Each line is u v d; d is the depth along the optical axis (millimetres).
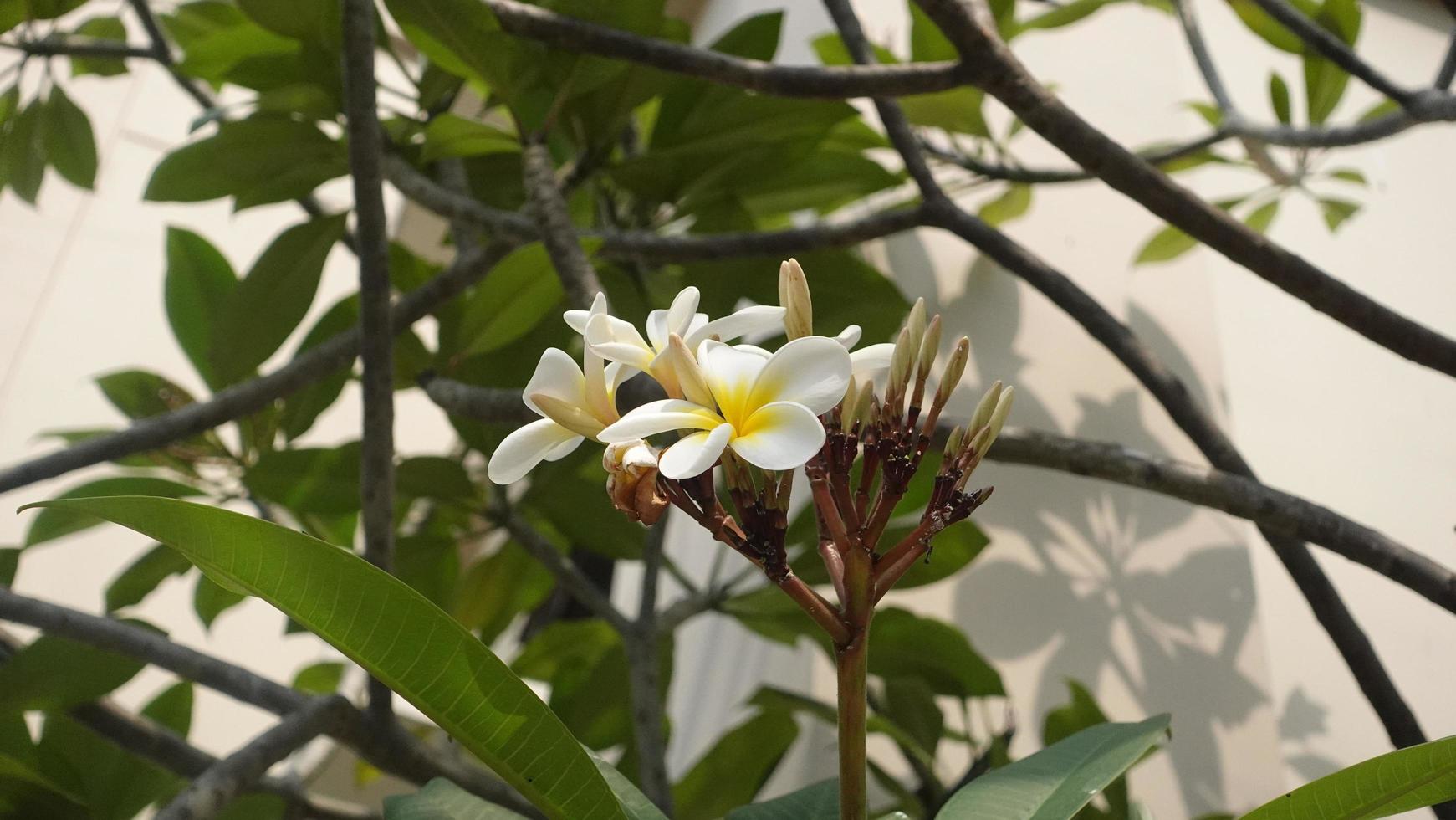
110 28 1854
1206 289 1879
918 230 1797
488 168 1559
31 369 3018
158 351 3197
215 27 1751
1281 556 1049
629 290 1414
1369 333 1004
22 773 1103
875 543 792
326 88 1228
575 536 1522
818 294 1422
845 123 1518
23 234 3125
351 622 755
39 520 1345
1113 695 1480
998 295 1740
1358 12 1427
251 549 745
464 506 1382
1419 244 2205
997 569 1547
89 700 1045
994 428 796
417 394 3543
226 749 2863
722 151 1371
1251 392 1911
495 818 846
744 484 782
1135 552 1596
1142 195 1007
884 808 1313
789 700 1294
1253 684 1521
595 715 1436
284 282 1271
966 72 1015
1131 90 2049
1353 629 1032
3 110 1623
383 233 1017
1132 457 1009
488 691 759
